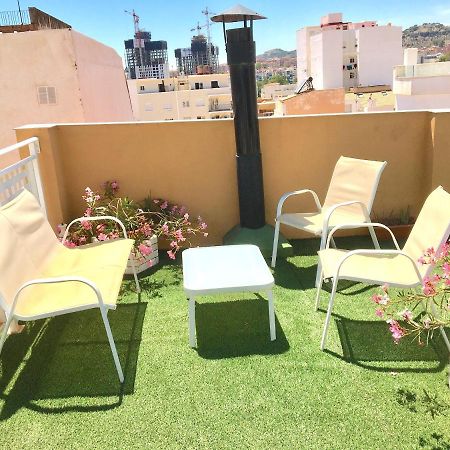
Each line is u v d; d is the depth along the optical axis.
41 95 7.00
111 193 4.66
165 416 2.34
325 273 2.93
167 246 4.77
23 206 3.12
